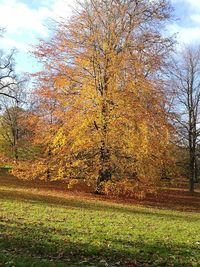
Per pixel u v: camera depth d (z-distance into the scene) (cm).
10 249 1022
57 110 2623
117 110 2466
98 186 2625
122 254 1054
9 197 2153
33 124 2841
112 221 1570
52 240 1136
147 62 2602
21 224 1337
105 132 2475
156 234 1364
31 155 4066
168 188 3991
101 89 2545
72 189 2838
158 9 2688
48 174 2747
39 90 2680
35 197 2259
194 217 2038
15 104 5075
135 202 2458
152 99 2547
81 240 1166
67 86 2609
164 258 1049
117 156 2516
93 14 2620
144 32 2655
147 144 2462
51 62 2661
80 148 2509
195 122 3850
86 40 2589
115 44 2609
